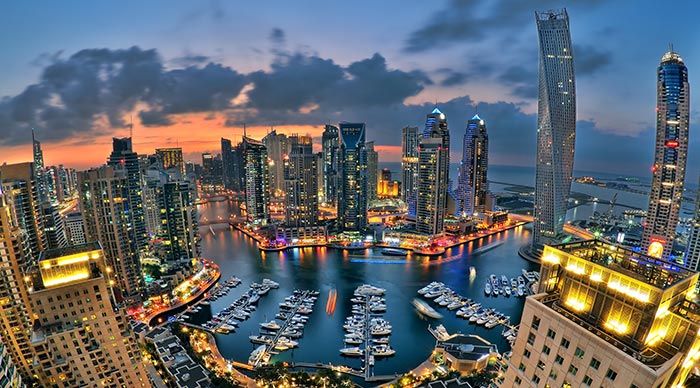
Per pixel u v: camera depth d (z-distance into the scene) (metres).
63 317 129.62
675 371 56.22
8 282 144.00
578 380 62.94
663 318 57.91
